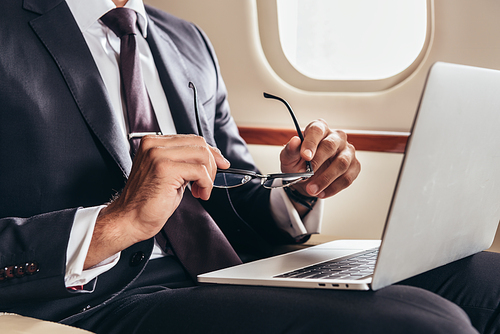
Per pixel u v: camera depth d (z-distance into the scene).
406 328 0.47
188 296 0.64
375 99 1.44
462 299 0.72
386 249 0.52
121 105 0.86
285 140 1.53
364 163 1.45
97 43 0.86
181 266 0.85
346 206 1.49
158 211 0.60
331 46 1.51
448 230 0.63
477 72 0.55
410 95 1.40
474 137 0.58
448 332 0.47
